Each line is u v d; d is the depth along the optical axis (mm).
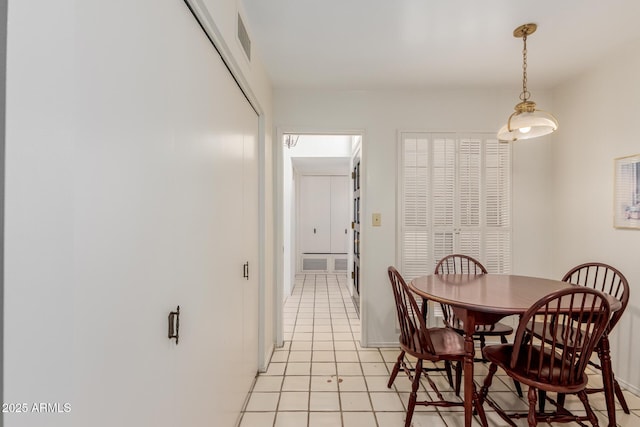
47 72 515
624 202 2166
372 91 2883
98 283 654
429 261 2881
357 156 4090
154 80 881
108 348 688
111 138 694
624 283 1863
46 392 519
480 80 2693
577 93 2588
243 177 1923
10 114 452
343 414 1883
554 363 1601
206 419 1298
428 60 2344
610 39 2059
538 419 1550
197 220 1199
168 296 970
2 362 451
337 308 4055
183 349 1078
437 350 1764
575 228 2598
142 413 825
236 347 1761
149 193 856
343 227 6332
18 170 467
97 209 649
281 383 2221
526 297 1726
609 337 2262
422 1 1699
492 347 1832
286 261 4578
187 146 1108
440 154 2887
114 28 702
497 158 2893
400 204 2877
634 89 2107
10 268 458
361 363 2537
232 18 1527
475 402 1697
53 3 524
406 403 1998
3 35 442
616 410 1908
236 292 1760
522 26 1925
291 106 2857
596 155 2398
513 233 2891
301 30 1962
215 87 1405
